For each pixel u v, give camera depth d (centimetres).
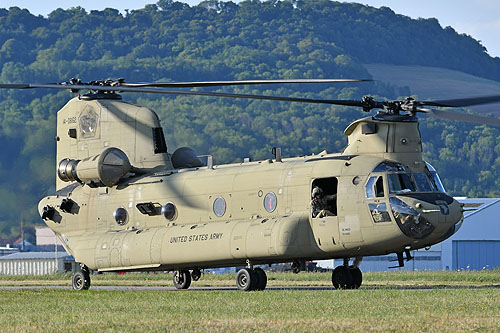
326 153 6644
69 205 7719
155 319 4216
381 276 8656
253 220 6531
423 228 6012
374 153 6303
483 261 15100
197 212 6912
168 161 7569
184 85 6600
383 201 6072
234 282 8369
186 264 6812
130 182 7444
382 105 6334
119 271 7244
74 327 3988
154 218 7194
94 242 7381
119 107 7738
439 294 5262
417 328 3731
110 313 4547
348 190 6188
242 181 6712
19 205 12400
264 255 6303
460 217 6194
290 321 4000
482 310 4347
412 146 6284
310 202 6284
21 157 13150
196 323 4022
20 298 5838
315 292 5666
